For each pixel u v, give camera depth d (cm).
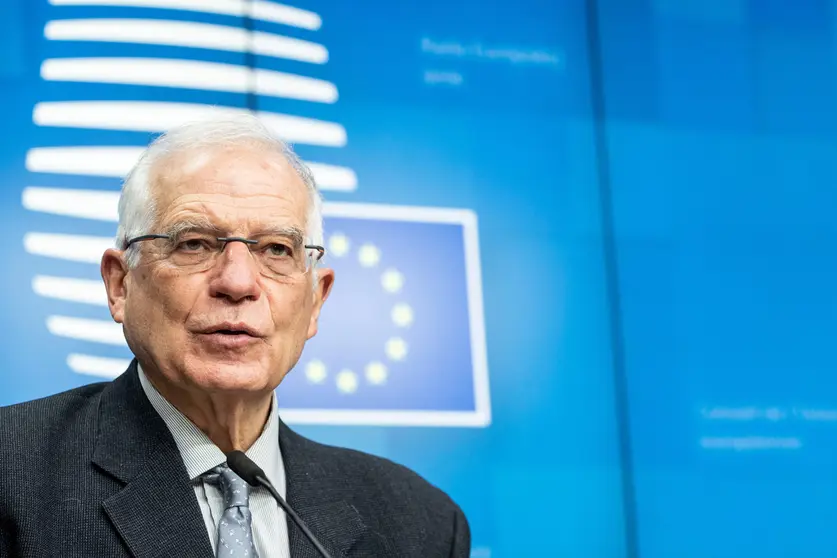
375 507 211
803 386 363
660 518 341
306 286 198
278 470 205
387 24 361
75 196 317
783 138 385
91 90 326
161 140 200
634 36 383
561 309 352
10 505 176
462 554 215
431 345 337
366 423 325
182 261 189
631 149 372
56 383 304
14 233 309
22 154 315
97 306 312
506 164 360
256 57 344
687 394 353
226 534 181
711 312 363
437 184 352
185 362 185
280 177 199
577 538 334
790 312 369
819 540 350
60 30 327
